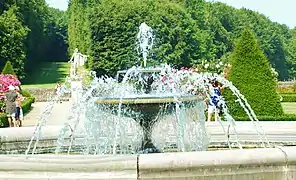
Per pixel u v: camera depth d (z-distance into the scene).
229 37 72.50
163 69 7.28
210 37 66.25
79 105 8.53
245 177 4.18
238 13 80.44
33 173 4.20
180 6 59.59
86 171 4.14
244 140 8.59
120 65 53.44
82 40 65.56
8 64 30.89
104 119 7.58
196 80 12.35
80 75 30.45
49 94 41.22
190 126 7.71
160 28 54.53
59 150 8.30
